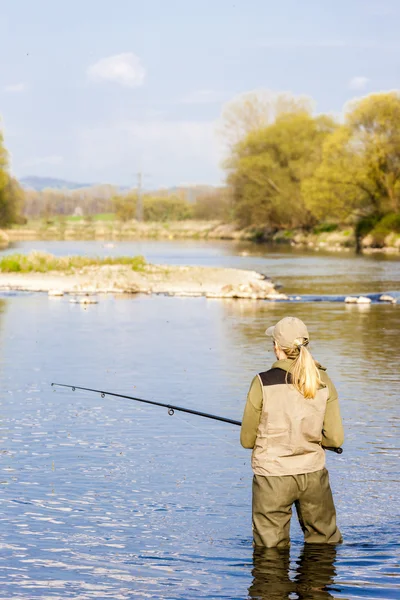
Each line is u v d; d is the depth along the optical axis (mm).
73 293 35469
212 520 7844
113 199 194250
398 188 88500
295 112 117812
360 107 88000
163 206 191500
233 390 14195
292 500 6543
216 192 174625
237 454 10203
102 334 22000
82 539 7301
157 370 16281
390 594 5969
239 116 118438
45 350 19047
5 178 118000
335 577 6250
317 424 6449
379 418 12031
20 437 11000
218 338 21234
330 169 90188
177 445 10617
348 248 86875
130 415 12336
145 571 6543
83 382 15016
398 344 19859
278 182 110125
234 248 87562
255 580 6285
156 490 8766
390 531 7426
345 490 8719
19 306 29859
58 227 164875
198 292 35375
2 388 14453
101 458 10000
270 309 28922
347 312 27859
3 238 113062
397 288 38062
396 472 9367
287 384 6430
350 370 16172
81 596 6023
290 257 67688
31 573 6496
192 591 6098
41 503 8312
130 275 41844
